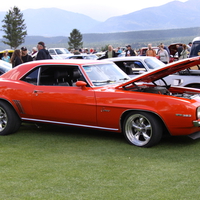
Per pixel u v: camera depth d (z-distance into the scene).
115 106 5.02
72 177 3.79
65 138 5.66
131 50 17.31
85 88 5.33
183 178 3.69
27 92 5.76
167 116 4.71
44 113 5.66
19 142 5.45
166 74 5.65
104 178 3.73
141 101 4.86
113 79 5.76
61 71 5.62
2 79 6.12
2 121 6.03
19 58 9.52
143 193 3.29
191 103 4.70
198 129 4.86
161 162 4.27
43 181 3.67
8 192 3.38
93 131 6.10
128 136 5.12
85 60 5.97
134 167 4.09
